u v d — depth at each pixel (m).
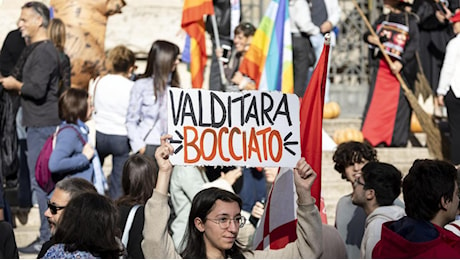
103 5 10.43
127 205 6.00
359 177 5.95
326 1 11.88
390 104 11.88
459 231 5.46
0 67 9.91
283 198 5.93
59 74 9.33
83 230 4.46
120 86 9.26
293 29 11.57
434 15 12.51
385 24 11.94
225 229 4.91
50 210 5.51
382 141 11.89
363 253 5.71
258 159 5.29
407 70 12.09
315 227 5.23
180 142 5.14
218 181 8.16
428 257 4.73
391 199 5.86
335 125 12.49
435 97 12.49
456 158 10.93
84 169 8.60
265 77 10.34
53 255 4.45
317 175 5.72
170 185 7.57
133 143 8.77
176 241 7.44
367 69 14.03
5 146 9.21
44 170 8.60
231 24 11.30
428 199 4.91
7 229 5.83
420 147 12.16
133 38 12.52
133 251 5.76
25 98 9.19
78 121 8.63
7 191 10.20
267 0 13.52
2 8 11.33
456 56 10.92
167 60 8.70
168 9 12.69
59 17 10.34
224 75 10.77
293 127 5.37
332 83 13.89
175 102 5.16
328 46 5.83
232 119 5.25
